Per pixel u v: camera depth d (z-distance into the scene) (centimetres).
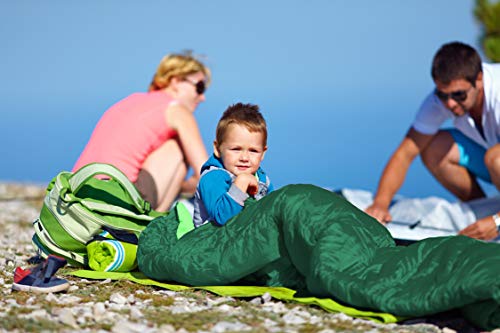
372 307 485
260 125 613
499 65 897
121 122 859
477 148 969
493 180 891
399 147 973
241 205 586
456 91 855
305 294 544
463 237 496
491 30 1226
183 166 885
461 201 1005
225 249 569
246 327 462
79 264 680
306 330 455
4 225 1070
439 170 980
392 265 496
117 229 668
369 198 1064
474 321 476
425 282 479
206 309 511
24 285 553
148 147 860
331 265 502
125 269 653
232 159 611
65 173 689
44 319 464
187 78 902
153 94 887
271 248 551
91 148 854
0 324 451
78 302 529
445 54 862
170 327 455
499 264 459
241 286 578
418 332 459
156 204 870
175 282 607
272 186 653
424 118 953
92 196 684
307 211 531
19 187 1773
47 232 673
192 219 654
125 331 445
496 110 877
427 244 503
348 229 516
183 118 863
